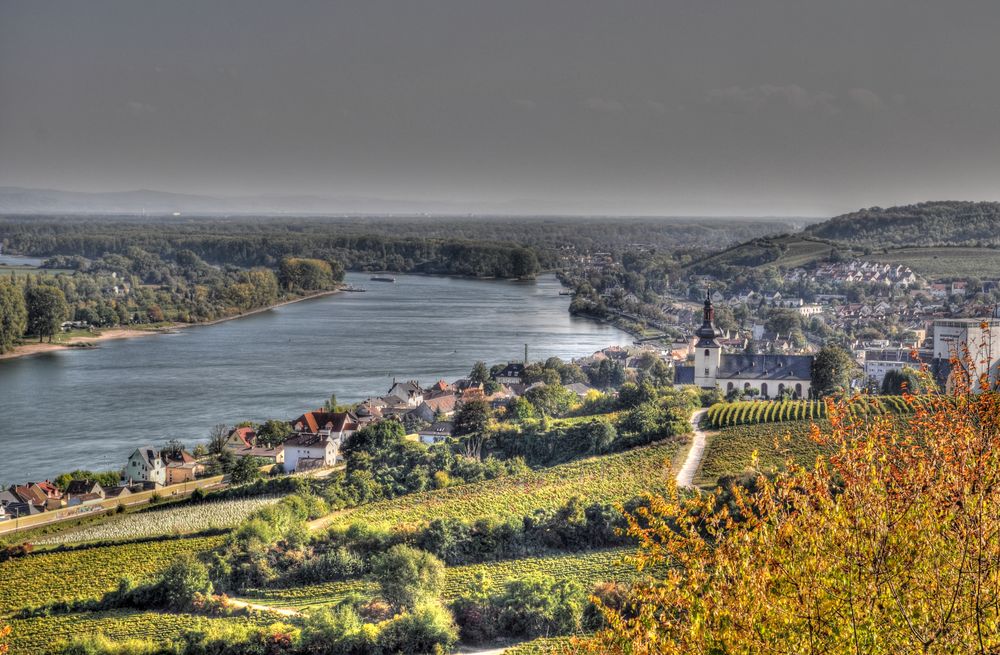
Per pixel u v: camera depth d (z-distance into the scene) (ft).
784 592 99.45
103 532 473.26
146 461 582.76
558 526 389.80
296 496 474.90
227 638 308.19
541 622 302.86
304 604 354.33
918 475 98.78
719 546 108.17
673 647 105.81
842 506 101.14
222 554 398.21
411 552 343.26
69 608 364.17
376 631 302.25
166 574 368.07
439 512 447.42
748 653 98.12
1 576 409.90
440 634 297.53
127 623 343.05
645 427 552.82
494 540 384.06
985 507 92.79
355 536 404.77
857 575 95.50
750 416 559.38
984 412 101.50
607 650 118.32
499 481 500.74
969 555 90.99
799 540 101.30
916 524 96.12
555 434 568.41
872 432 106.01
